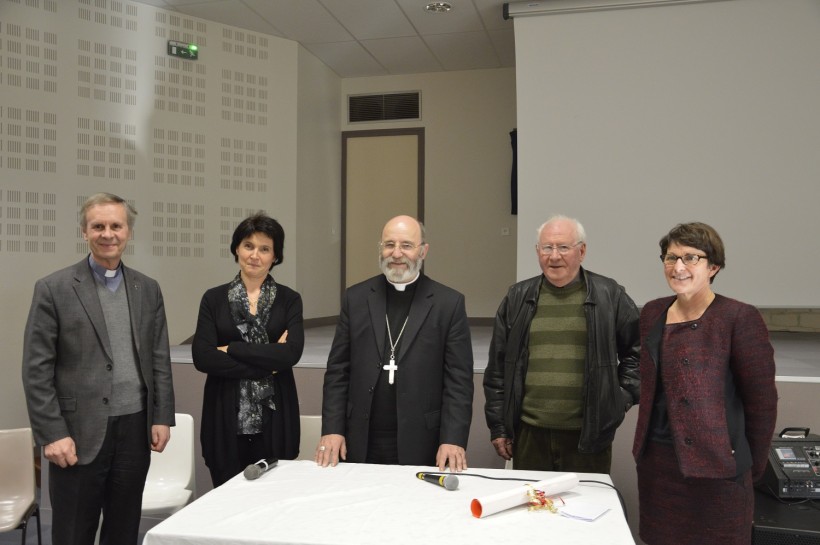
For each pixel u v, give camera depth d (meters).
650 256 5.00
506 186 7.19
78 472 2.20
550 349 2.42
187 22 5.61
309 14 5.64
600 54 5.06
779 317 6.16
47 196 4.86
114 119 5.20
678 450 1.85
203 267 5.69
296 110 6.29
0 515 2.82
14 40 4.73
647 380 1.99
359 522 1.62
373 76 7.45
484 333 6.38
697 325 1.89
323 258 7.04
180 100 5.56
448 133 7.32
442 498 1.80
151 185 5.39
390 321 2.36
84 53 5.05
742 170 4.86
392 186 7.44
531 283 2.52
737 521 1.85
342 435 2.28
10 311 4.66
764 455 1.88
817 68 4.73
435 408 2.29
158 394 2.43
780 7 4.78
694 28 4.91
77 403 2.22
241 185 5.92
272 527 1.59
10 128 4.70
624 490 3.27
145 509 2.86
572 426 2.36
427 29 6.02
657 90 4.98
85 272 2.29
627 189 5.03
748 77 4.84
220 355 2.45
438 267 7.36
